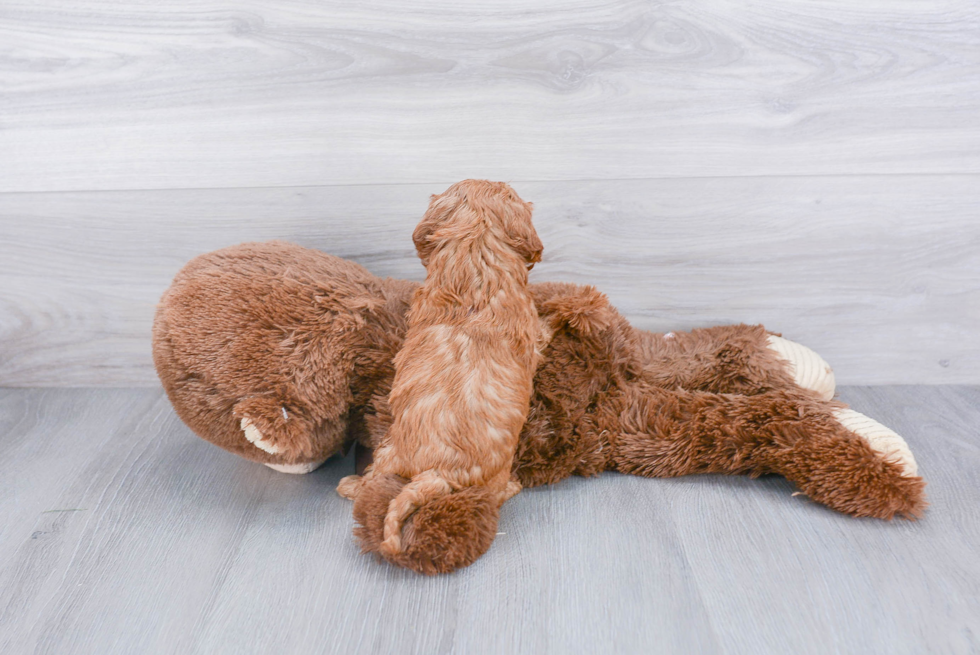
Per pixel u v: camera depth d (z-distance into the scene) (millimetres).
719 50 1332
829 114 1381
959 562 1068
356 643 934
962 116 1378
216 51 1339
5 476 1312
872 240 1480
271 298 1193
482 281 1110
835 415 1253
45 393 1632
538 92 1362
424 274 1528
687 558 1078
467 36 1322
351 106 1377
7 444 1420
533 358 1161
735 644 925
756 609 981
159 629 964
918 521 1162
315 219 1475
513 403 1099
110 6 1309
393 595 1013
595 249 1494
